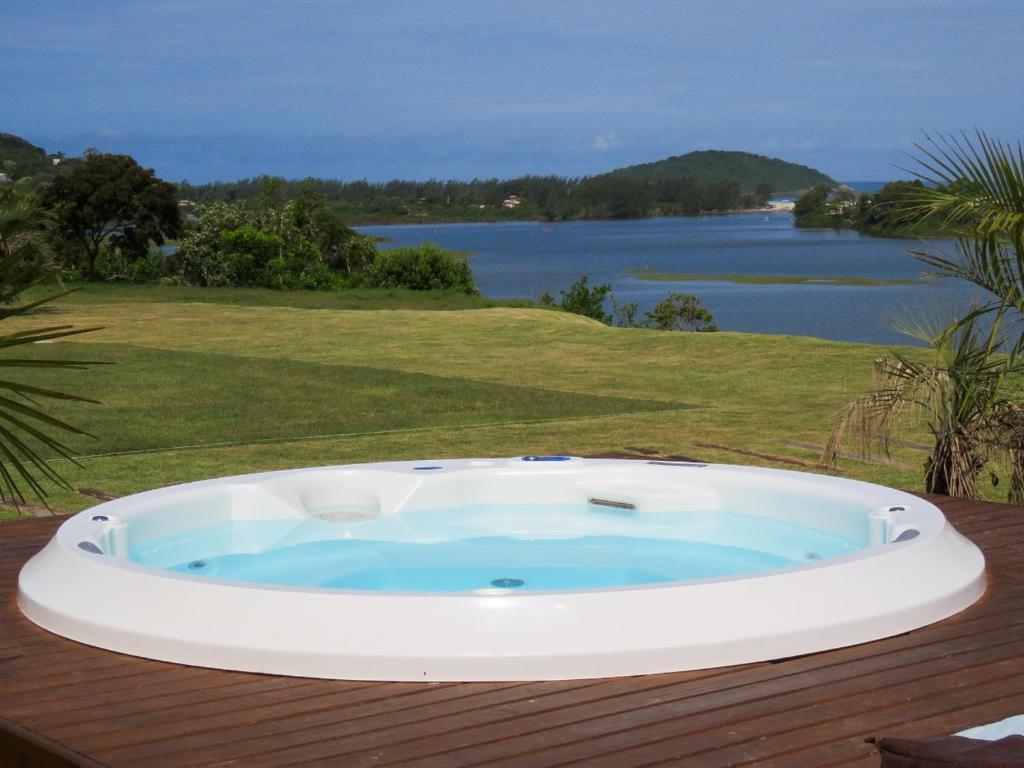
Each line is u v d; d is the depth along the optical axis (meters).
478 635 3.25
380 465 5.87
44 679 3.25
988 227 5.44
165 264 32.84
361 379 12.14
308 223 34.03
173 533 5.02
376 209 141.38
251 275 30.56
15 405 3.03
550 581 4.94
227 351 14.93
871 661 3.32
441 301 23.45
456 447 8.45
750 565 5.12
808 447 8.36
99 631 3.53
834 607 3.48
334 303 22.80
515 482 5.72
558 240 99.06
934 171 5.65
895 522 4.39
